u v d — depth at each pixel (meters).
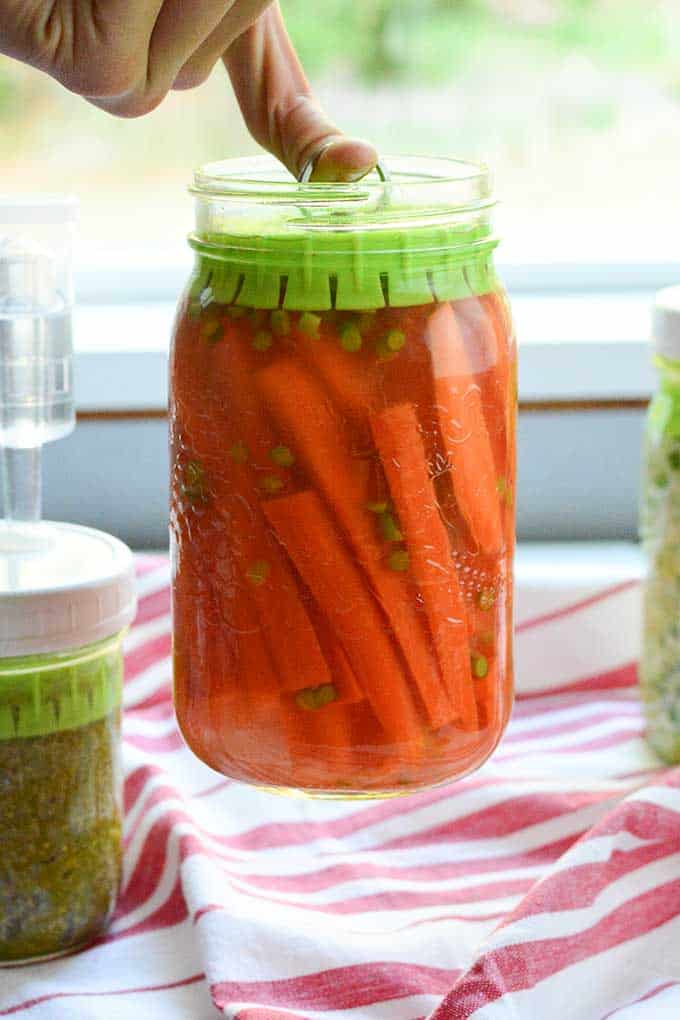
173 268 1.31
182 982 0.76
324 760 0.57
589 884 0.74
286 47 0.62
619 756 0.99
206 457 0.57
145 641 1.05
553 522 1.20
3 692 0.76
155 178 1.24
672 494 0.94
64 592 0.76
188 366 0.57
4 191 1.21
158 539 1.17
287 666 0.56
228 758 0.59
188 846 0.82
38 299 0.82
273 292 0.54
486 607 0.58
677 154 1.28
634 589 1.09
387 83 1.21
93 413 1.15
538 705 1.09
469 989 0.67
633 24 1.22
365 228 0.54
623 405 1.17
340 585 0.55
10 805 0.77
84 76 0.55
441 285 0.56
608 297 1.31
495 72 1.22
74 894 0.79
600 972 0.72
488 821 0.90
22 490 0.84
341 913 0.80
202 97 1.21
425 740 0.57
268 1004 0.71
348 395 0.54
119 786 0.83
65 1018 0.72
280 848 0.88
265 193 0.54
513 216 1.30
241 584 0.56
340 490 0.54
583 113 1.25
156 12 0.54
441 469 0.55
